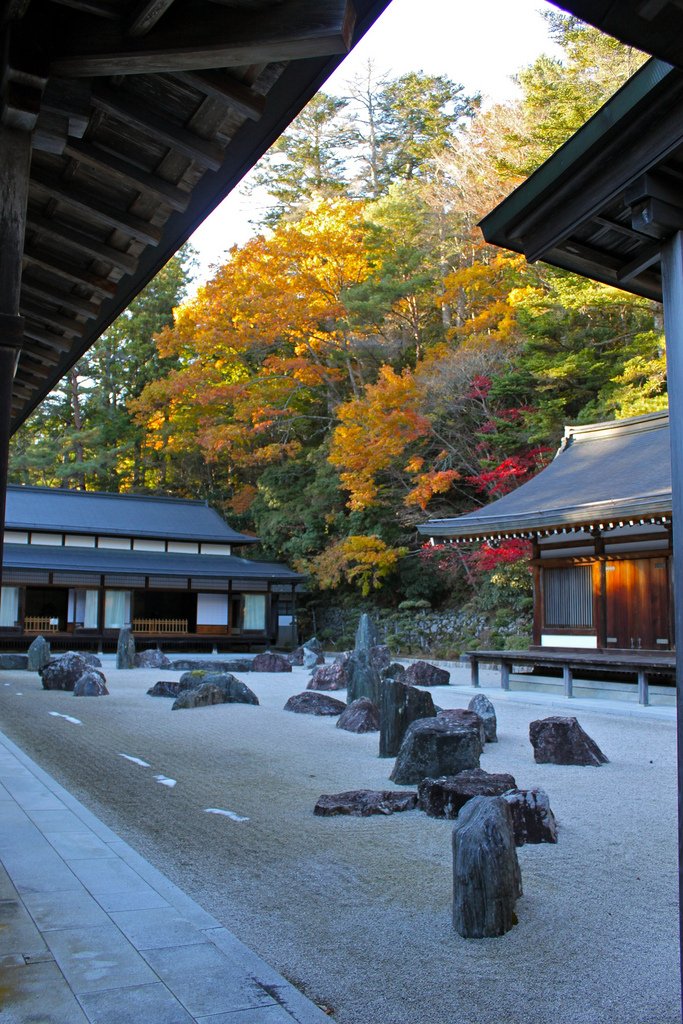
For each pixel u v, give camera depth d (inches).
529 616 935.7
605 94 848.3
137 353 1722.4
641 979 128.9
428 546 1013.2
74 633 1027.3
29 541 1090.7
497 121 1123.3
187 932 132.2
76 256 173.6
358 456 1003.3
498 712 514.6
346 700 556.1
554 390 976.3
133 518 1200.8
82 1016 99.7
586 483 659.4
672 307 101.5
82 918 136.0
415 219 1198.3
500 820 157.2
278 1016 103.7
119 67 105.6
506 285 1067.3
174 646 1146.7
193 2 98.8
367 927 150.7
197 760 327.0
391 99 1551.4
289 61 108.9
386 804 242.8
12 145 109.5
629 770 312.7
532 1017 115.4
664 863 192.9
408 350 1288.1
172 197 142.2
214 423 1400.1
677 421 98.5
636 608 580.1
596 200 105.0
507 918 150.0
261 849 201.6
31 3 103.3
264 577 1139.3
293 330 1282.0
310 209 1382.9
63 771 293.4
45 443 1644.9
